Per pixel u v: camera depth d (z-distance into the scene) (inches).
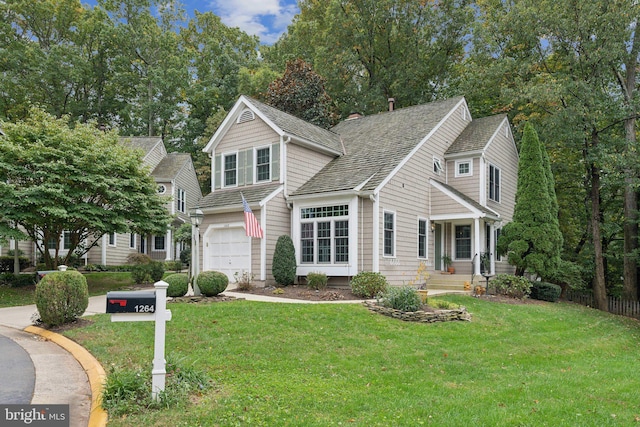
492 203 849.5
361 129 892.0
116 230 707.4
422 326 446.3
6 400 235.5
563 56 927.0
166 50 1721.2
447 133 847.7
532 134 756.6
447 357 365.1
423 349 380.2
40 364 302.0
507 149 946.1
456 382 307.3
